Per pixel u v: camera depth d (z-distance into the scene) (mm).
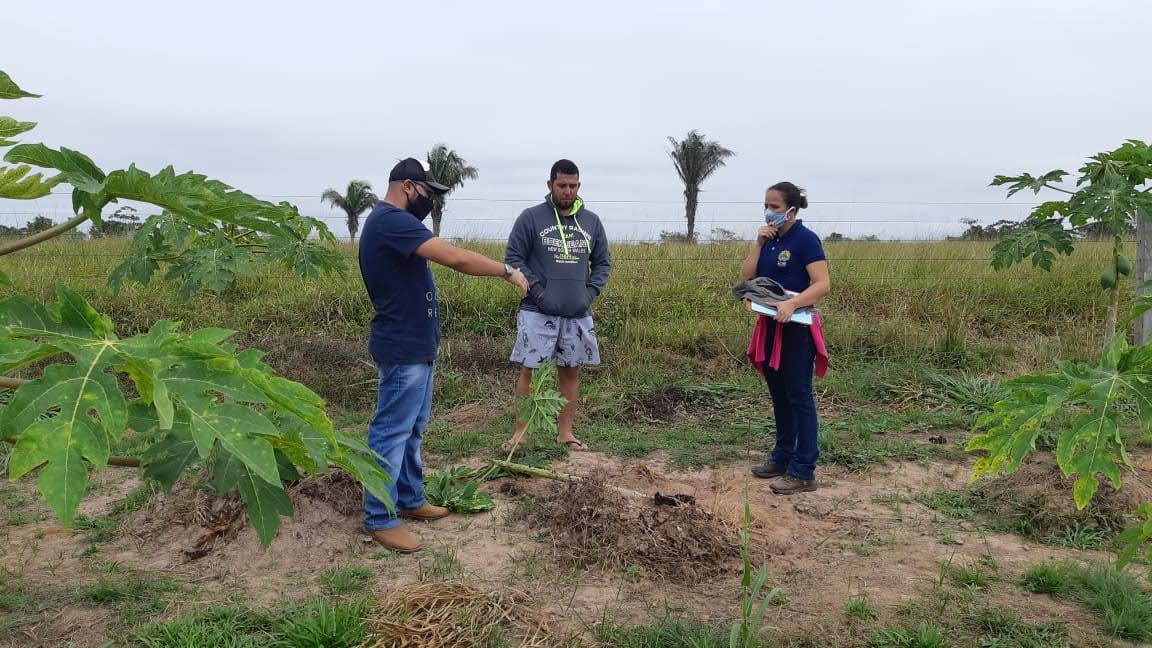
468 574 3859
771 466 5383
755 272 5406
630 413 6926
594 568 3936
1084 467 2244
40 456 1460
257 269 10234
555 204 5688
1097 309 9469
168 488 1977
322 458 1878
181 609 3504
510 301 9469
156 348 1665
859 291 10367
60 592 3672
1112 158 6027
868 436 6148
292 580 3811
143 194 1887
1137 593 3609
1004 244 6422
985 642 3305
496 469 5227
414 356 4094
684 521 4203
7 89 1657
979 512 4754
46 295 9117
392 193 4121
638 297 9719
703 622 3428
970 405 6977
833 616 3512
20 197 1782
